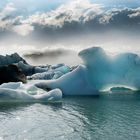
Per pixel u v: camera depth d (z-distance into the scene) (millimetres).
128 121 22531
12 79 37250
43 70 54469
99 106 28359
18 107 26969
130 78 37969
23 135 18844
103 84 37125
